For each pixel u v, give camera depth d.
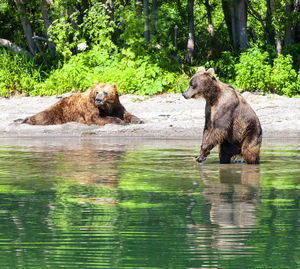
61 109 20.41
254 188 8.31
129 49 28.91
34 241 5.31
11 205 7.02
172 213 6.53
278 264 4.62
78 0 30.39
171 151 13.76
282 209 6.76
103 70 28.66
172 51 32.28
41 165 11.01
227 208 6.82
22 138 17.75
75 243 5.26
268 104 24.30
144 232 5.64
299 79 27.83
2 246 5.16
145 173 9.94
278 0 30.78
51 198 7.50
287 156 12.74
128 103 25.34
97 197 7.56
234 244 5.21
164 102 25.56
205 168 10.71
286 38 32.97
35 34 34.62
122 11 30.75
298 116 21.08
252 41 36.19
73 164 11.16
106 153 13.27
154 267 4.55
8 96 28.56
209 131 11.77
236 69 28.72
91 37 31.80
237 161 12.11
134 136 18.30
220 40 34.31
